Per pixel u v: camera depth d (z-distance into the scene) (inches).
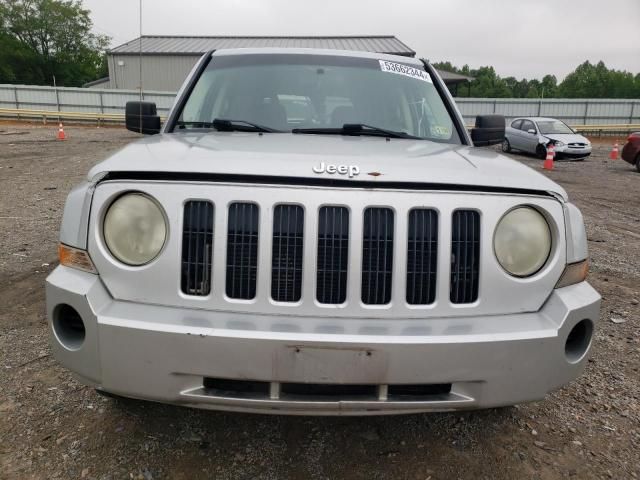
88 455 91.7
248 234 76.9
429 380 74.5
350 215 76.5
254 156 83.6
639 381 123.8
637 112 1241.4
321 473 90.2
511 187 80.7
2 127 1045.2
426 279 78.7
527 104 1224.2
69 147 647.1
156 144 97.6
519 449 97.7
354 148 95.9
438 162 88.9
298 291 77.4
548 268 81.9
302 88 128.8
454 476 90.2
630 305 172.9
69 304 78.5
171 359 74.1
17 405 104.9
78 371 79.4
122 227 78.2
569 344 84.7
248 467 91.0
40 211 276.4
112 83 1376.7
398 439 99.8
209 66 138.1
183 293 77.9
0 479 84.9
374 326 75.8
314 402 74.7
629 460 95.5
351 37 1398.9
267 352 72.7
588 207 361.4
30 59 2161.7
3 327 139.6
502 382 76.9
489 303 79.9
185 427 100.8
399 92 131.8
